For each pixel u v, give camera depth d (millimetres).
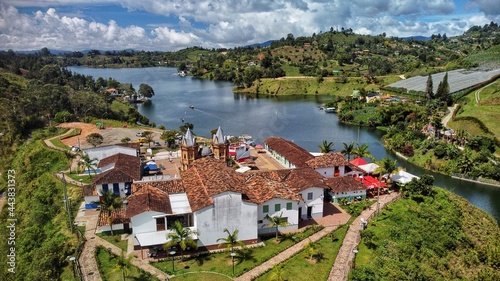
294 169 76625
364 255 55500
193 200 57094
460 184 102812
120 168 76750
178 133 132250
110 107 191125
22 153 113938
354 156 104625
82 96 179125
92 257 54281
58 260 53844
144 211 54094
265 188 64375
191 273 50188
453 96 187875
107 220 61312
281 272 47469
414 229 66438
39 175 95125
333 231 62188
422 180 80750
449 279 55531
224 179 60094
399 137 138250
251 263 52656
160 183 64750
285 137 151750
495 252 62438
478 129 132125
